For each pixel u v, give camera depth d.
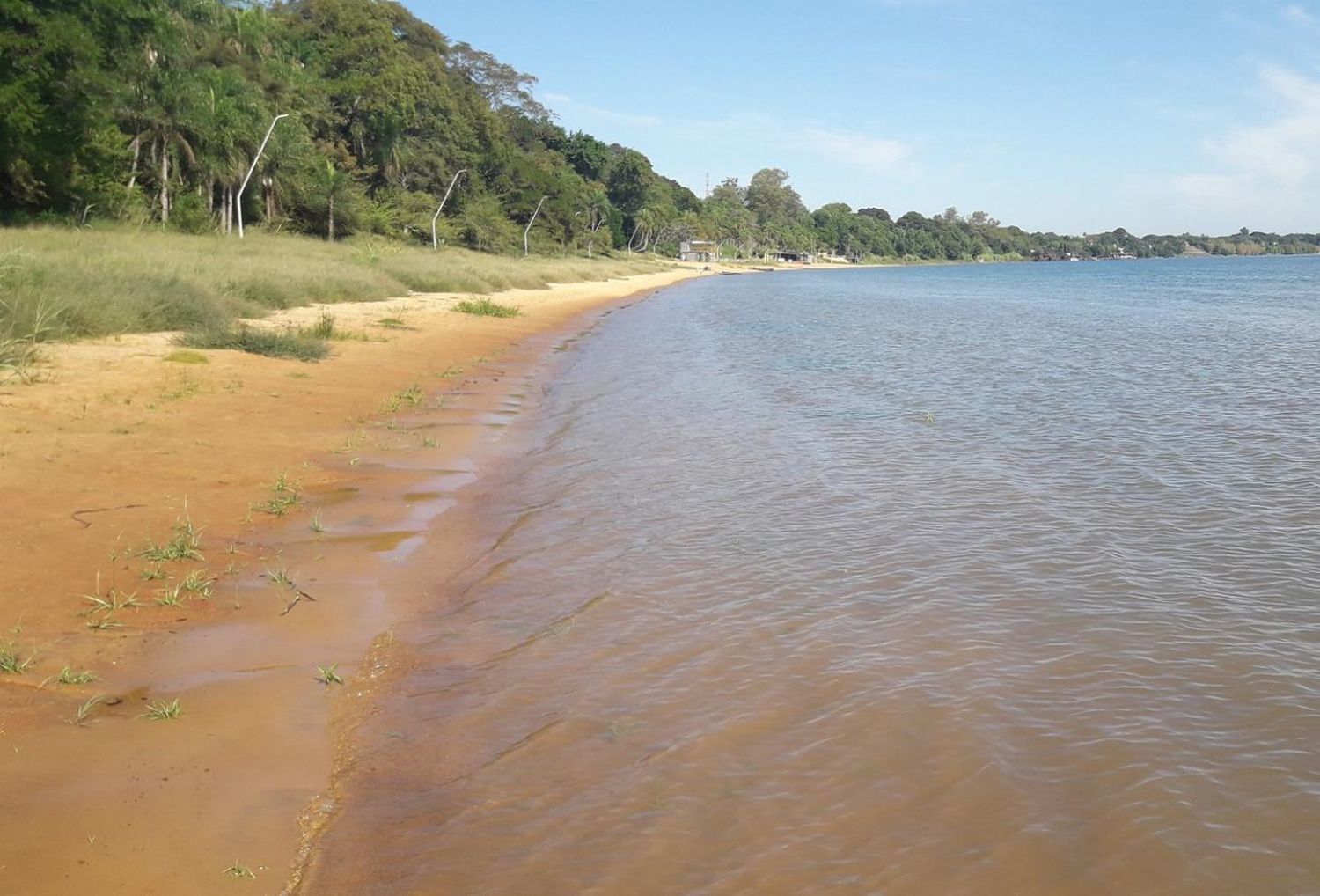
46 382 12.23
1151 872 3.75
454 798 4.39
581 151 137.62
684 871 3.83
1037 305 47.47
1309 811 4.13
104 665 5.51
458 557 7.72
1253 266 164.50
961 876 3.75
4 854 3.80
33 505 7.85
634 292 62.56
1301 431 12.49
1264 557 7.45
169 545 7.35
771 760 4.61
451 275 40.84
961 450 11.36
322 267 33.25
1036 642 5.88
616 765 4.63
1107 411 14.10
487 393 15.78
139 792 4.31
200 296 18.97
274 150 53.72
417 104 79.38
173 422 11.17
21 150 34.44
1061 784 4.36
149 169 46.28
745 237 176.50
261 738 4.87
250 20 54.78
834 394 15.70
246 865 3.86
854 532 8.12
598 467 10.59
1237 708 5.05
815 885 3.72
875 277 111.94
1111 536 7.99
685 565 7.39
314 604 6.65
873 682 5.37
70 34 34.47
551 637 6.12
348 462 10.47
